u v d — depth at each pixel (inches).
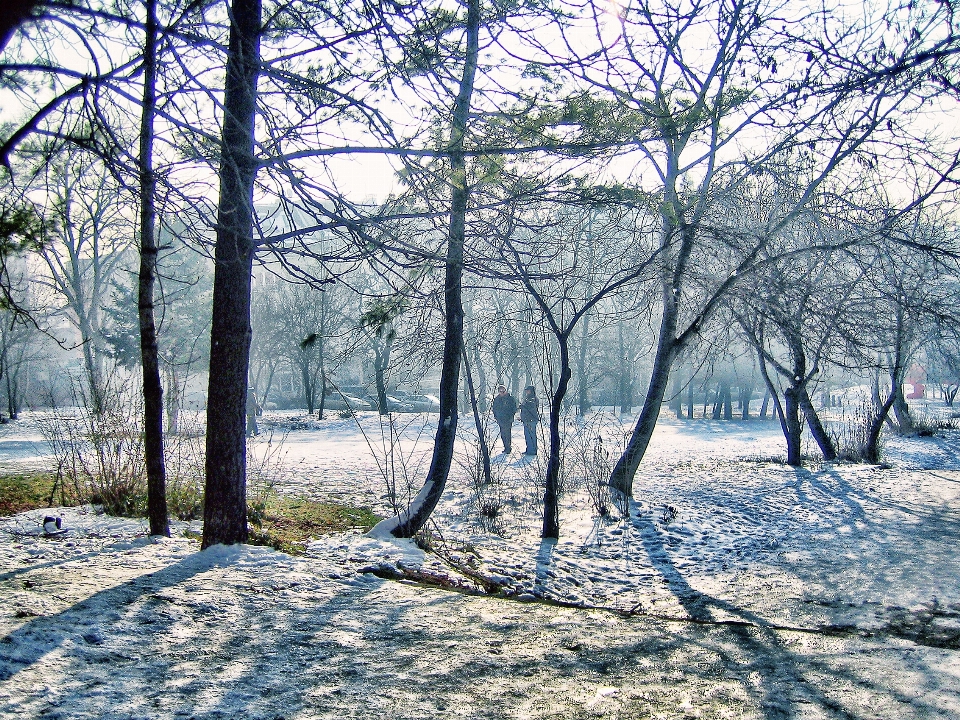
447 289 336.2
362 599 241.3
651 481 612.4
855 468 713.0
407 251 236.2
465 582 283.6
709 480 618.5
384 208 248.8
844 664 204.4
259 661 183.8
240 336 300.8
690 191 443.2
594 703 167.3
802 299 427.5
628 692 175.3
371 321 321.7
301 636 203.0
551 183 241.3
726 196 426.0
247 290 302.2
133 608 215.9
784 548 382.3
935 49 229.3
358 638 204.1
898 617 265.9
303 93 223.3
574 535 401.4
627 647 210.5
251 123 254.8
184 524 371.6
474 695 168.4
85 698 157.4
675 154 422.0
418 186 236.7
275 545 314.2
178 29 211.8
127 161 210.4
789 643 226.1
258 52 261.7
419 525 369.7
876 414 820.0
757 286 432.5
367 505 479.2
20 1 131.0
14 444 858.1
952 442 995.3
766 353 715.4
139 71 198.1
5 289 234.2
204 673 174.4
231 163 201.5
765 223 431.5
